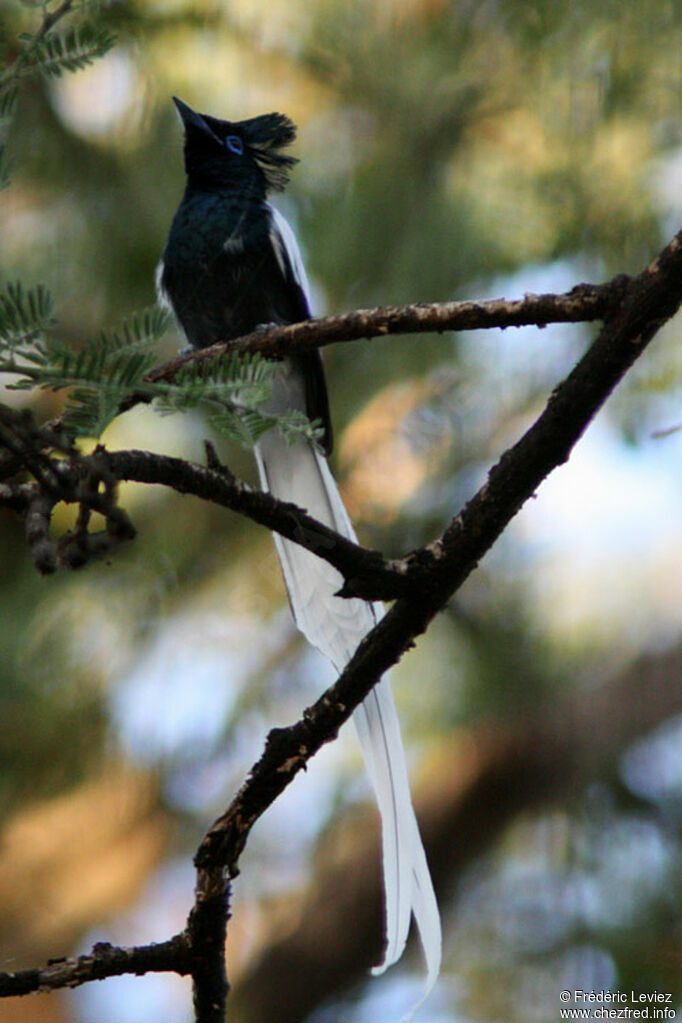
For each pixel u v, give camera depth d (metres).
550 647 11.82
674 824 11.84
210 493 5.00
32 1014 11.76
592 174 10.39
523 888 11.65
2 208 10.41
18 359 3.67
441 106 10.52
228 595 11.09
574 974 11.00
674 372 10.93
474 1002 11.16
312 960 11.86
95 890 11.75
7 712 10.75
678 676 11.83
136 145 10.41
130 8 9.99
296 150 10.76
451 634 11.60
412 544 11.05
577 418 5.19
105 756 10.95
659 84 10.12
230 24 10.22
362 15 10.43
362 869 11.89
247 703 11.10
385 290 10.62
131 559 10.82
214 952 5.40
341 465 11.19
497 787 11.98
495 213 10.50
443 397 11.09
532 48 10.14
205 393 4.04
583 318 5.19
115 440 10.45
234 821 5.40
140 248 10.43
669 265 5.03
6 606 10.77
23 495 3.94
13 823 11.40
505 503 5.28
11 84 3.85
